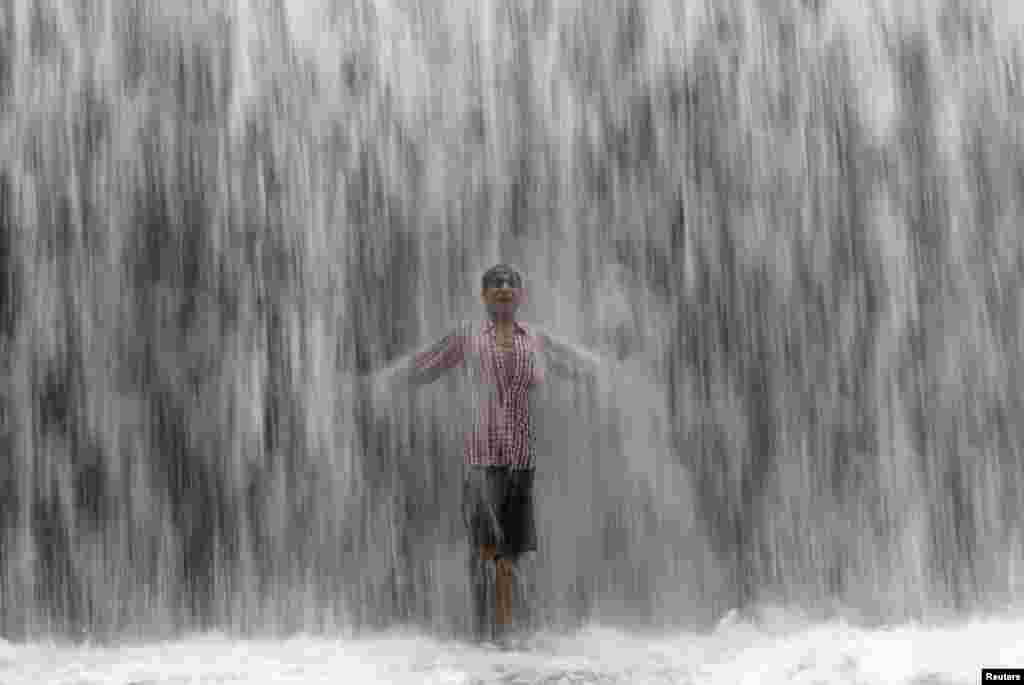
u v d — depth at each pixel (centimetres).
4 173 670
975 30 761
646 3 733
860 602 679
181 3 700
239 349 670
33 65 685
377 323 681
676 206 713
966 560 693
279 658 557
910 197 733
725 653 561
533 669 515
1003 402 715
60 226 670
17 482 643
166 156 683
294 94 698
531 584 659
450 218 696
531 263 697
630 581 671
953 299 724
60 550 641
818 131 734
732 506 687
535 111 714
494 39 719
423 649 577
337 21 709
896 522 694
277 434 664
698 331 702
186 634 636
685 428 692
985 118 751
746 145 726
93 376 659
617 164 714
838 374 708
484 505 590
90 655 583
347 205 690
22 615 632
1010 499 704
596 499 679
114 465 652
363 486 662
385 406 668
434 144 703
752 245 714
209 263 677
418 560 659
